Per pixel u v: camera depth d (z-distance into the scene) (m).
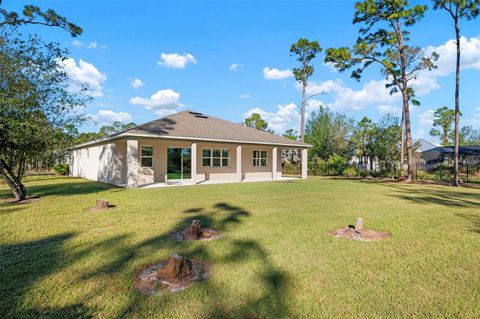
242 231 5.45
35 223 5.98
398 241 4.93
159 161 16.14
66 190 12.00
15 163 9.27
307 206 8.30
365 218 6.73
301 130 29.56
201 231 5.25
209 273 3.50
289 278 3.38
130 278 3.34
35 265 3.71
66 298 2.87
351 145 33.12
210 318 2.54
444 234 5.41
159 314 2.60
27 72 8.65
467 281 3.37
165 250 4.32
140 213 7.09
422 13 17.03
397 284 3.27
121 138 13.62
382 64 19.14
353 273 3.55
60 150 10.98
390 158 28.61
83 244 4.58
